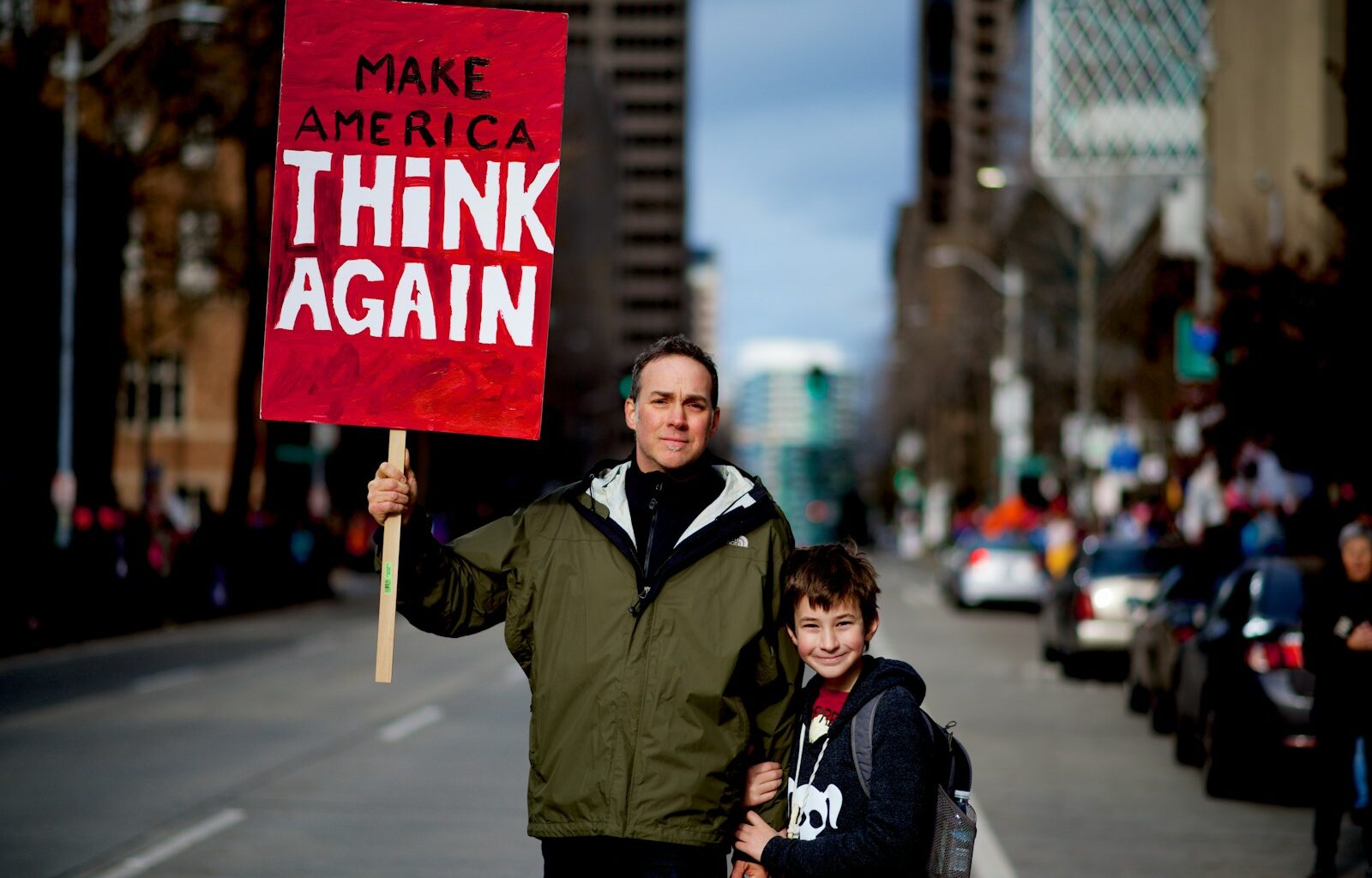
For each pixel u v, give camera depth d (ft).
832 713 15.26
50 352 126.00
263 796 36.96
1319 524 60.08
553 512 15.92
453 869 29.30
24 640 78.18
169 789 37.83
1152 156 157.79
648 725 15.03
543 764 15.35
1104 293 162.40
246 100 106.42
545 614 15.44
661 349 15.93
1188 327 91.66
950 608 125.59
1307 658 29.27
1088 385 131.23
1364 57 83.87
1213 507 93.86
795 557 15.37
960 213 241.14
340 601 131.34
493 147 17.24
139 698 57.21
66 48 99.09
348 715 52.44
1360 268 61.05
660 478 15.78
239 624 99.91
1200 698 41.52
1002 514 158.20
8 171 111.65
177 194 124.06
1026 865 30.78
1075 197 160.25
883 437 391.24
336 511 196.85
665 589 15.28
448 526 188.65
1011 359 167.84
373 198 17.26
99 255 120.78
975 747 47.93
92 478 136.77
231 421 193.36
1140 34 156.46
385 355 17.11
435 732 48.24
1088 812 36.94
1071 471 151.74
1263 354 61.87
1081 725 53.31
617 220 510.17
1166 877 29.89
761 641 15.42
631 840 14.96
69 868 29.07
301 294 17.22
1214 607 43.73
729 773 15.14
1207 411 66.85
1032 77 158.81
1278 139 131.34
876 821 14.05
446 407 17.06
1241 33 147.43
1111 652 67.00
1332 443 61.21
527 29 17.25
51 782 38.70
